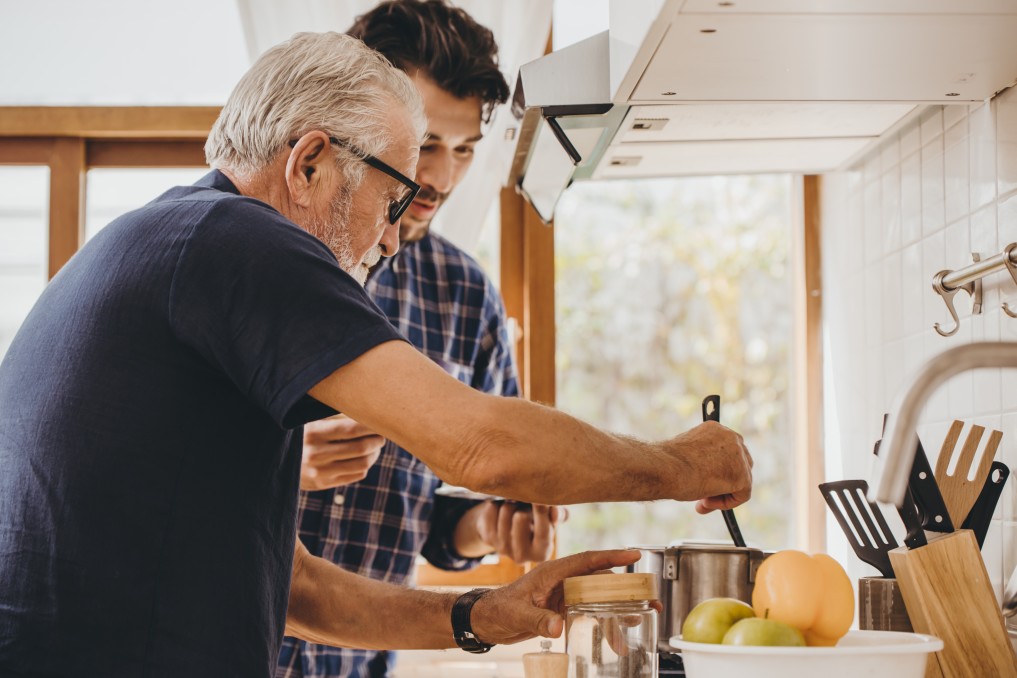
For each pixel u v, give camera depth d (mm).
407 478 1871
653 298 5355
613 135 1492
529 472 954
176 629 979
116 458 976
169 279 993
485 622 1225
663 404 5301
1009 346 690
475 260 2031
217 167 1187
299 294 957
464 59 1694
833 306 1944
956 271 1307
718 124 1449
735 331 5348
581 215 5379
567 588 1045
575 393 5277
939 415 1460
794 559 898
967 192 1366
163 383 992
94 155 2318
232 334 963
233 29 2410
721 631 881
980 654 987
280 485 1107
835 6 998
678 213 5395
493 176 2174
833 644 903
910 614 1026
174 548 985
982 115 1323
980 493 1157
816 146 1604
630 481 1000
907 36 1084
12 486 992
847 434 1867
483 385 2004
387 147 1191
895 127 1508
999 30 1064
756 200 5391
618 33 1263
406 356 957
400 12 1719
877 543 1188
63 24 2393
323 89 1158
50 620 950
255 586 1046
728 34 1077
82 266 1063
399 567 1855
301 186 1152
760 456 5270
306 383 935
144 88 2383
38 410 1000
